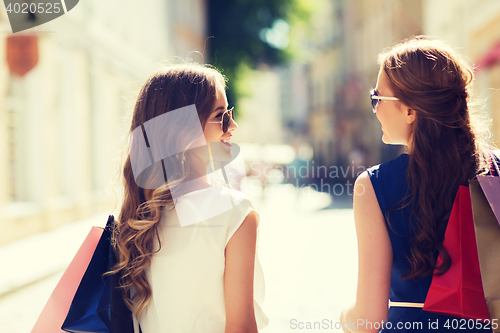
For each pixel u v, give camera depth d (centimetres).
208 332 144
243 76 2439
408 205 139
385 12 2644
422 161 136
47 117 1042
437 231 134
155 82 157
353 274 609
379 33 2777
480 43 1343
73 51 1195
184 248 144
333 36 3878
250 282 141
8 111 938
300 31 2569
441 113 137
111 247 154
